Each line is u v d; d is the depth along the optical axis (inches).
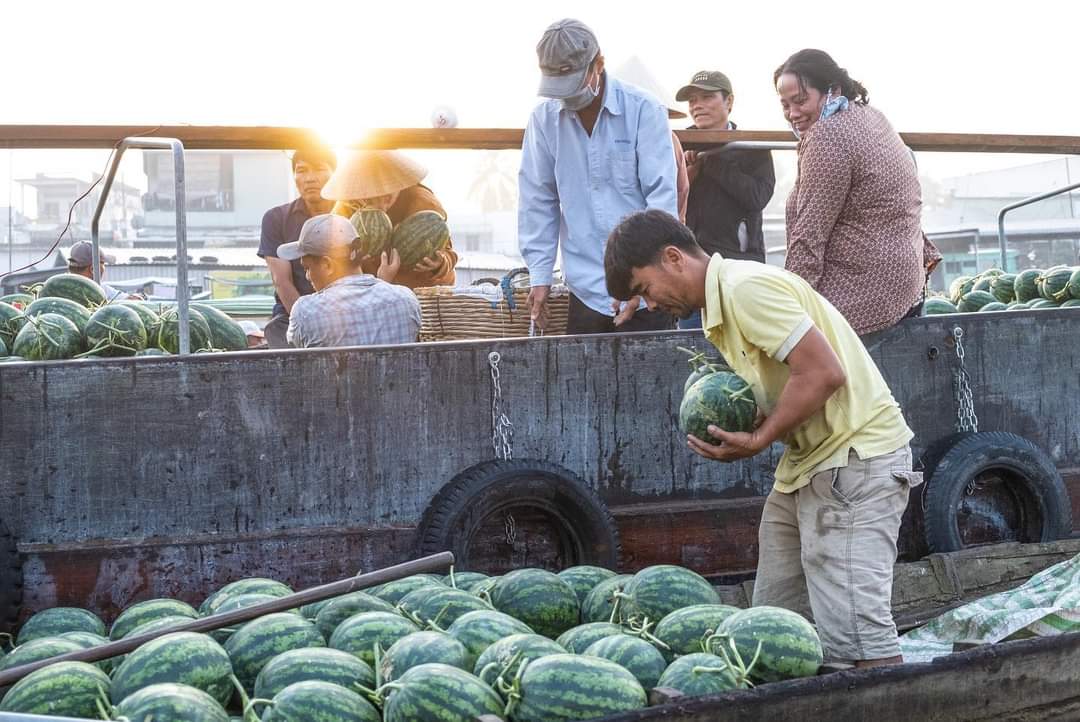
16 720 127.6
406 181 309.9
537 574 197.0
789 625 163.9
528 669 151.3
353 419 227.9
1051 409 272.2
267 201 1305.4
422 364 231.3
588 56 245.6
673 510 245.1
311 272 254.1
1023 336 269.4
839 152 221.6
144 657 157.4
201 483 221.0
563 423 240.2
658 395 245.6
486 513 225.6
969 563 244.8
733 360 173.0
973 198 1248.8
